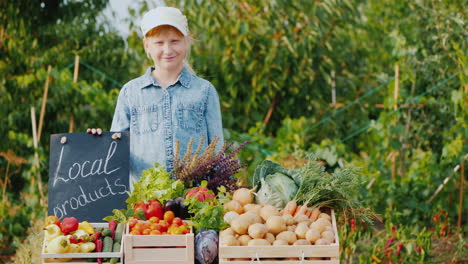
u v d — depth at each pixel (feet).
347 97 23.89
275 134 23.48
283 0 21.81
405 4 20.29
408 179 19.33
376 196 19.17
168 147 11.18
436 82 20.11
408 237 16.98
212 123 11.49
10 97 21.47
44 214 18.99
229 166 10.32
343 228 16.81
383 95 23.73
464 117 19.06
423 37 19.97
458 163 19.17
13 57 22.26
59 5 23.59
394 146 19.86
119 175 10.46
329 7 22.15
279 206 9.70
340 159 19.26
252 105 23.11
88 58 23.22
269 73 22.36
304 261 8.66
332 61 23.25
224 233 8.93
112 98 21.04
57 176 10.44
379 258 16.92
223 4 21.85
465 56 19.06
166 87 11.28
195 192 9.56
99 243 8.85
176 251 8.86
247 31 21.49
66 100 21.18
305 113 23.53
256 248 8.65
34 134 20.53
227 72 22.12
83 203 10.34
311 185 9.91
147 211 9.43
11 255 18.93
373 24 23.75
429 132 20.29
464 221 20.61
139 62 23.62
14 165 21.21
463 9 19.56
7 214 19.35
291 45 21.94
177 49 10.91
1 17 22.27
